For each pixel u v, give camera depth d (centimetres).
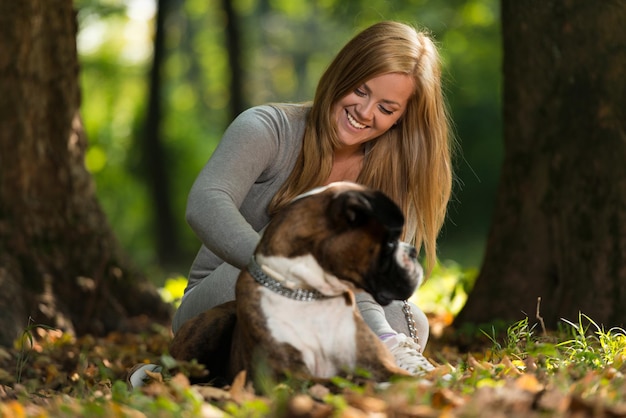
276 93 5400
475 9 2781
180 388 486
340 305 523
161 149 3048
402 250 506
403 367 564
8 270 1001
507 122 964
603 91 880
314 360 521
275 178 645
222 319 569
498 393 463
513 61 947
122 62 3656
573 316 861
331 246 504
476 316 959
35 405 556
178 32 4388
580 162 886
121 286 1098
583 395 489
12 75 1030
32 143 1047
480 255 3030
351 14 2511
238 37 3023
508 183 962
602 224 863
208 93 4359
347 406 453
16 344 912
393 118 629
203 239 587
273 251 517
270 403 475
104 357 881
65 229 1066
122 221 3316
